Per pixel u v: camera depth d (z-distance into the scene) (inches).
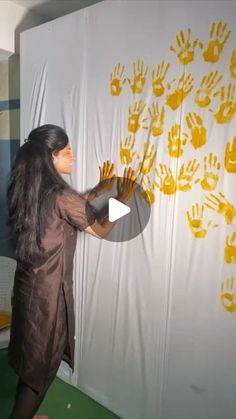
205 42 45.0
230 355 46.1
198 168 47.0
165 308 51.5
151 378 54.0
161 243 51.3
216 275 46.5
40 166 48.1
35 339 47.9
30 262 48.3
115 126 55.9
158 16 49.2
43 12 80.1
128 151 54.3
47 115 67.1
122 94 54.6
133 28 52.3
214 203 45.9
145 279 53.5
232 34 42.6
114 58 55.1
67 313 51.3
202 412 49.1
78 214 47.2
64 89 63.2
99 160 58.6
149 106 51.4
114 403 59.1
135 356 55.7
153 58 50.3
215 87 44.7
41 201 47.0
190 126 47.3
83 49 59.4
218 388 47.5
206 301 47.6
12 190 49.9
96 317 61.0
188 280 49.0
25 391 49.3
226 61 43.5
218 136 45.0
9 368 68.1
